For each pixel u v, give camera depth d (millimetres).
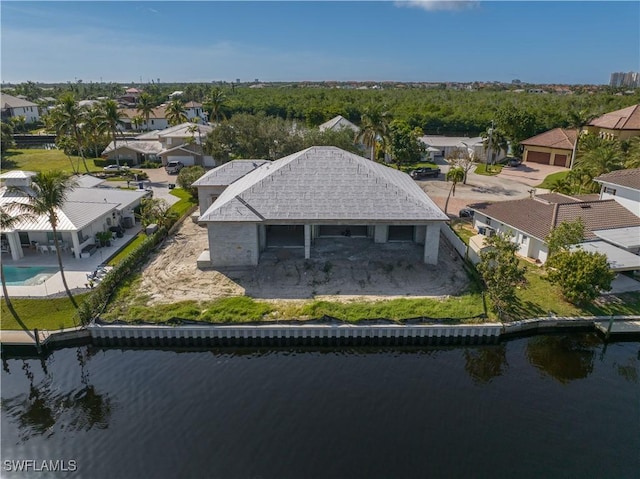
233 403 23156
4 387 25016
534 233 37406
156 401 23500
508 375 26031
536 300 31953
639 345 29188
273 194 35500
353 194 35469
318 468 18891
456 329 28781
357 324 28750
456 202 54719
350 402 23328
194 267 35531
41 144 100562
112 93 199500
